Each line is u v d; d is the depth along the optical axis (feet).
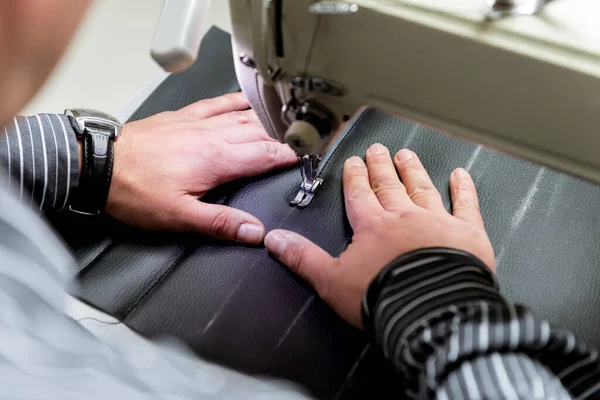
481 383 1.53
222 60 3.17
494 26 1.64
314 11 1.72
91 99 3.46
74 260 2.35
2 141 2.17
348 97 1.96
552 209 2.42
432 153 2.61
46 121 2.30
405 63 1.77
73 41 1.31
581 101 1.63
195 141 2.54
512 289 2.23
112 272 2.32
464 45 1.65
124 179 2.38
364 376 2.02
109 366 1.63
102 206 2.40
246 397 1.73
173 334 2.14
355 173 2.48
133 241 2.41
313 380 2.03
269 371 2.05
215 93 3.05
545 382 1.57
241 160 2.55
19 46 1.17
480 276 1.87
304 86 1.98
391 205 2.30
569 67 1.58
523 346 1.60
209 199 2.55
